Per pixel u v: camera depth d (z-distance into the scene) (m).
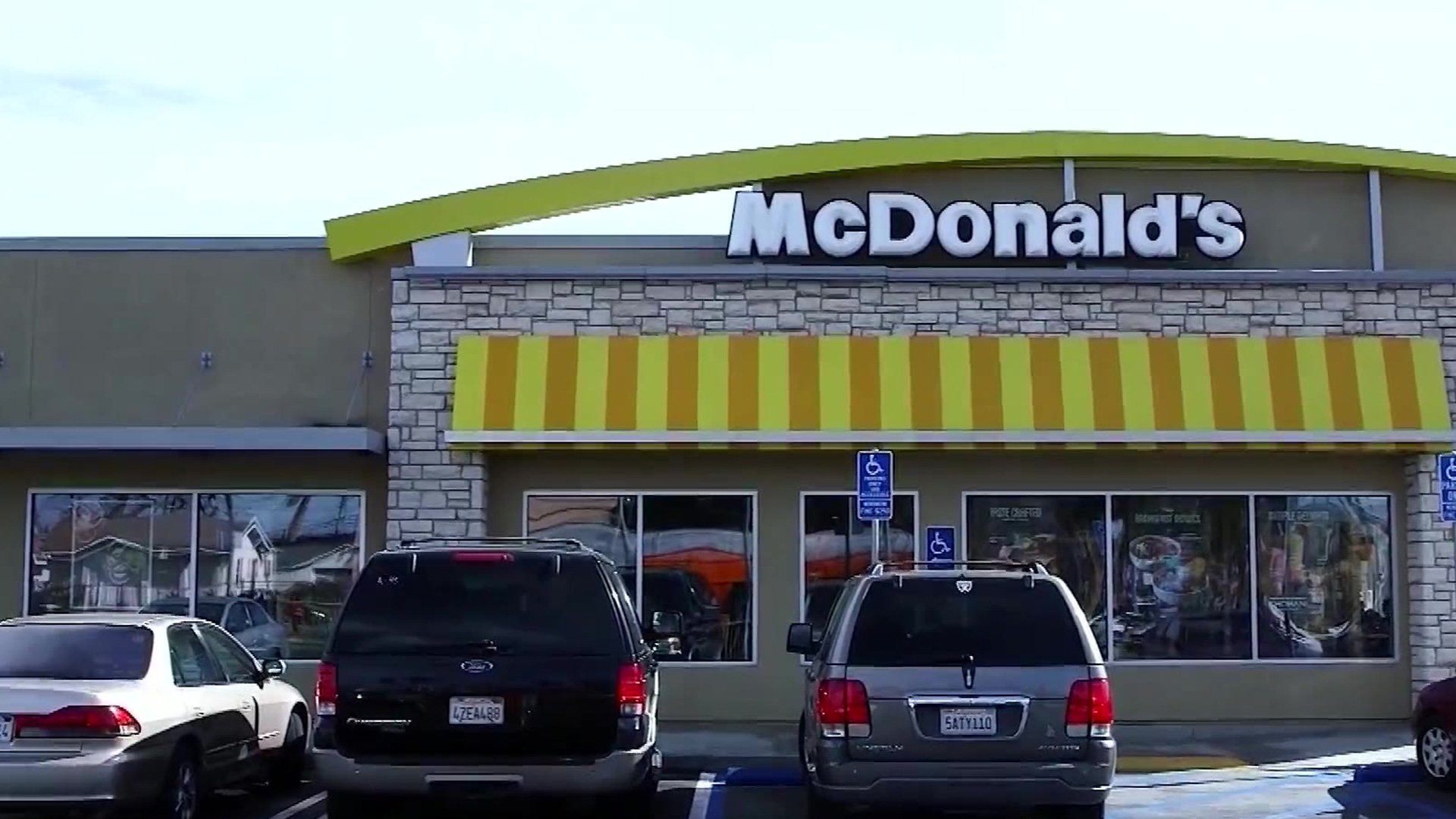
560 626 9.64
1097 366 16.95
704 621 17.16
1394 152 18.11
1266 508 17.55
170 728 10.40
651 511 17.28
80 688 10.02
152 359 17.70
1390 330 17.38
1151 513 17.45
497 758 9.42
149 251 17.83
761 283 17.27
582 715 9.50
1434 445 16.94
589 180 17.80
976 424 16.64
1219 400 16.86
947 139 17.94
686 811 12.02
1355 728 16.69
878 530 17.05
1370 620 17.47
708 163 17.86
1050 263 17.81
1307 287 17.38
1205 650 17.34
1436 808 12.14
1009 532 17.36
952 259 17.80
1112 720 9.67
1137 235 17.59
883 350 16.97
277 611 17.48
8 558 17.47
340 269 17.81
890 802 9.43
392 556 9.77
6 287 17.77
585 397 16.72
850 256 17.69
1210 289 17.34
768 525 17.23
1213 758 14.58
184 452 16.81
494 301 17.23
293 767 13.15
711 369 16.84
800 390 16.75
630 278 17.23
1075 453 17.31
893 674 9.50
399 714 9.41
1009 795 9.38
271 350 17.70
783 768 13.79
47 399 17.62
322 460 17.59
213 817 11.70
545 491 17.27
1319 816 11.79
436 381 17.09
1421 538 17.19
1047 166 18.19
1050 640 9.59
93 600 17.48
